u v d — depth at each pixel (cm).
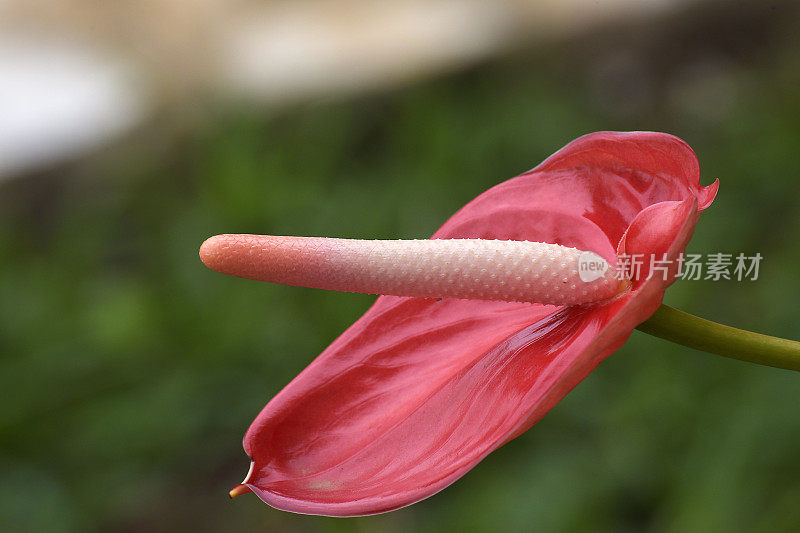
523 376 39
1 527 76
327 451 40
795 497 56
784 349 39
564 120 107
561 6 121
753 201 88
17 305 97
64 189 122
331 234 94
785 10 114
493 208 42
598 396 75
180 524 80
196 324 89
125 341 88
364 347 41
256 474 39
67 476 81
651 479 67
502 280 40
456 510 71
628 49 119
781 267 77
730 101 109
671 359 74
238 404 85
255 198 97
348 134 121
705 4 114
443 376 40
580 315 40
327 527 75
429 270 40
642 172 41
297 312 89
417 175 101
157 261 103
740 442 60
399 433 39
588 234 41
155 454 83
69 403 85
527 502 66
